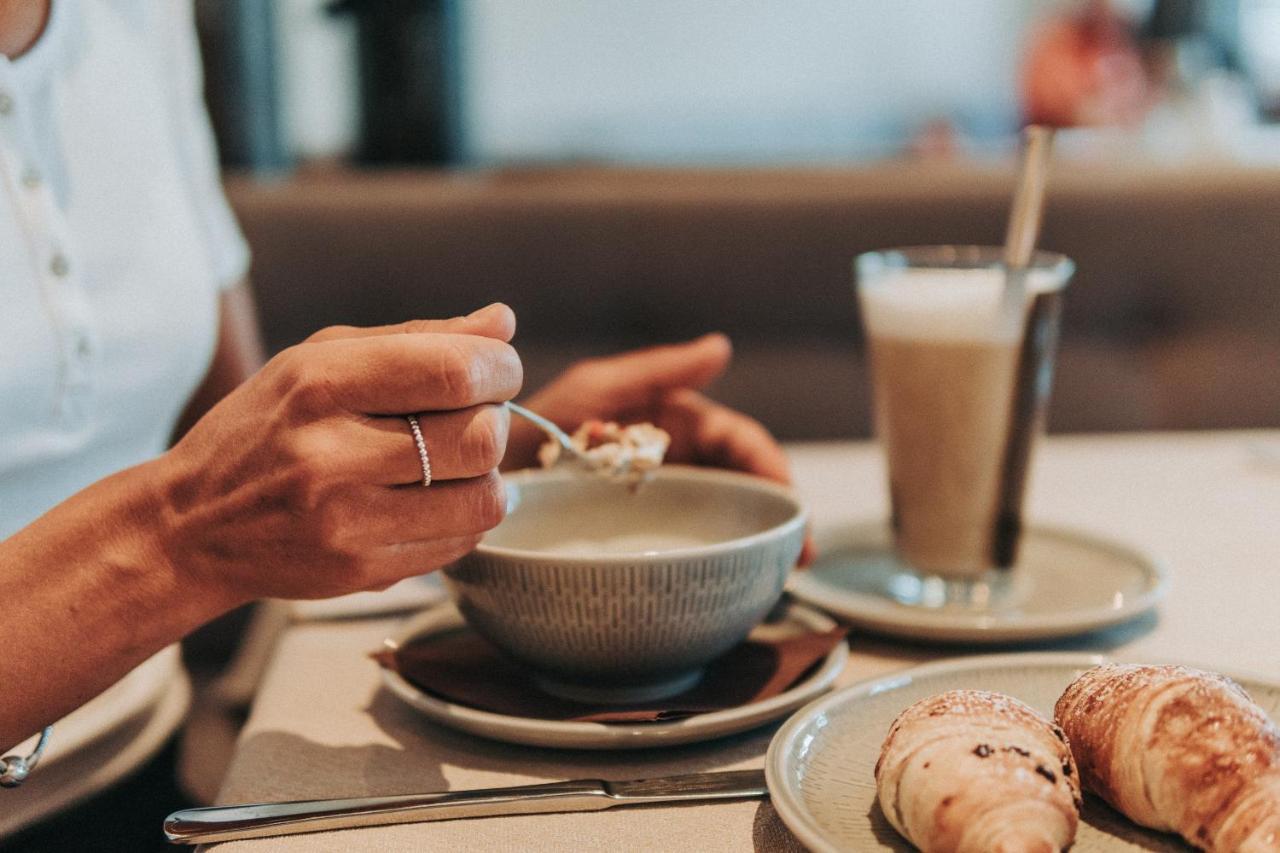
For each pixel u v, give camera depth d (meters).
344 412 0.55
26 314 0.73
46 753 0.70
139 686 0.76
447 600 0.73
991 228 1.36
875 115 3.47
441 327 0.58
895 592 0.74
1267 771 0.50
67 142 0.76
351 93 1.73
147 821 0.78
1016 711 0.53
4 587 0.57
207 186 0.95
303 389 0.55
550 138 3.39
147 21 0.84
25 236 0.73
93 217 0.77
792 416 1.39
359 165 1.74
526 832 0.54
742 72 3.40
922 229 1.37
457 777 0.58
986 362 0.71
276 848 0.54
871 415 1.39
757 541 0.60
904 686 0.59
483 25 3.28
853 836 0.52
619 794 0.55
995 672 0.60
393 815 0.55
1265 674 0.60
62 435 0.76
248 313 1.00
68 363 0.74
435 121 1.72
